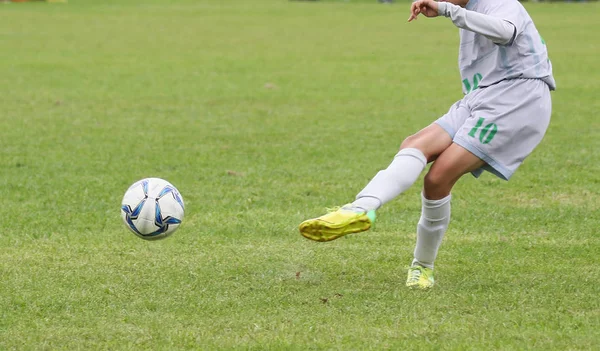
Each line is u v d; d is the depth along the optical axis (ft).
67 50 271.08
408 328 55.98
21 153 121.49
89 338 54.95
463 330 55.57
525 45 62.13
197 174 109.60
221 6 483.51
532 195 99.81
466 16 59.98
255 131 140.77
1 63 235.61
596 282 67.21
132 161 116.98
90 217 88.79
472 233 83.71
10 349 53.11
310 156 121.39
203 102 172.04
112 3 501.56
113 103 169.99
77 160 117.19
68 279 67.87
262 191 100.83
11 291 64.80
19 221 86.79
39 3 489.26
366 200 59.72
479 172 64.28
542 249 77.61
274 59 250.57
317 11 446.60
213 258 74.02
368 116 156.15
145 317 58.80
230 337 54.75
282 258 74.08
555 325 56.54
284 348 52.49
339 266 71.87
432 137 63.16
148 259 73.72
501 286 66.18
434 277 68.95
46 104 167.73
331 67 232.12
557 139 133.80
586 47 281.54
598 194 100.07
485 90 62.85
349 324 56.95
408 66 234.17
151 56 256.73
